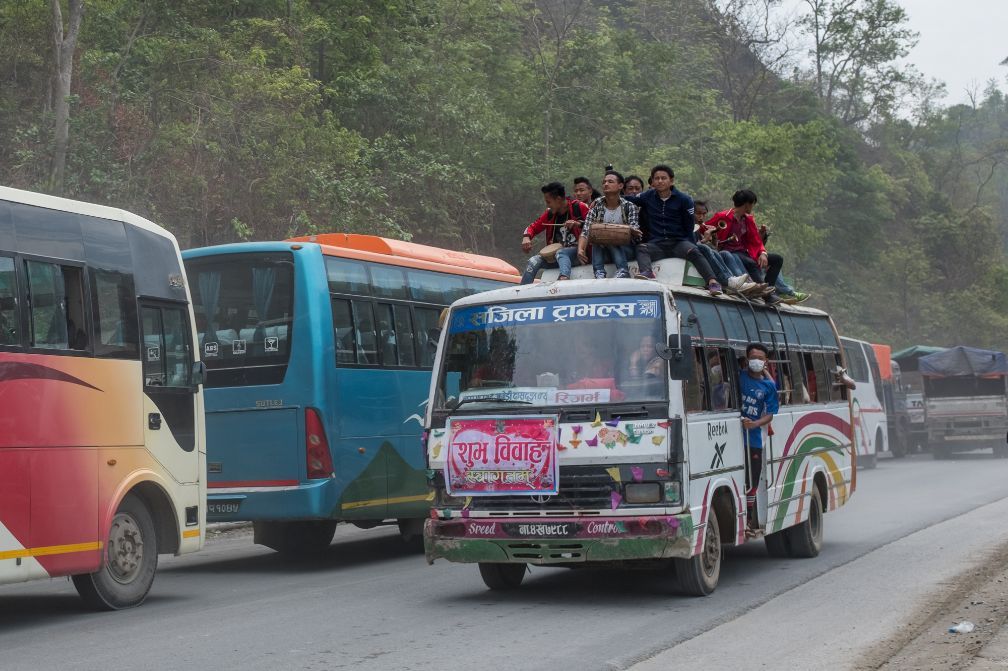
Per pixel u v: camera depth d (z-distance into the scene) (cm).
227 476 2223
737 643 1424
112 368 1723
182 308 1914
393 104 5762
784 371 2255
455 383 1748
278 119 4388
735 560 2277
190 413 1902
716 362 1877
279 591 1947
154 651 1402
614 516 1619
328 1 5997
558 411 1659
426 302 2559
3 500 1510
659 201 1958
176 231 4203
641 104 7988
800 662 1307
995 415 6259
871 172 13438
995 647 1344
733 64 12688
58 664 1330
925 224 14650
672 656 1347
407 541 2678
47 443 1586
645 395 1647
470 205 5525
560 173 6519
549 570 2152
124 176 3972
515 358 1727
